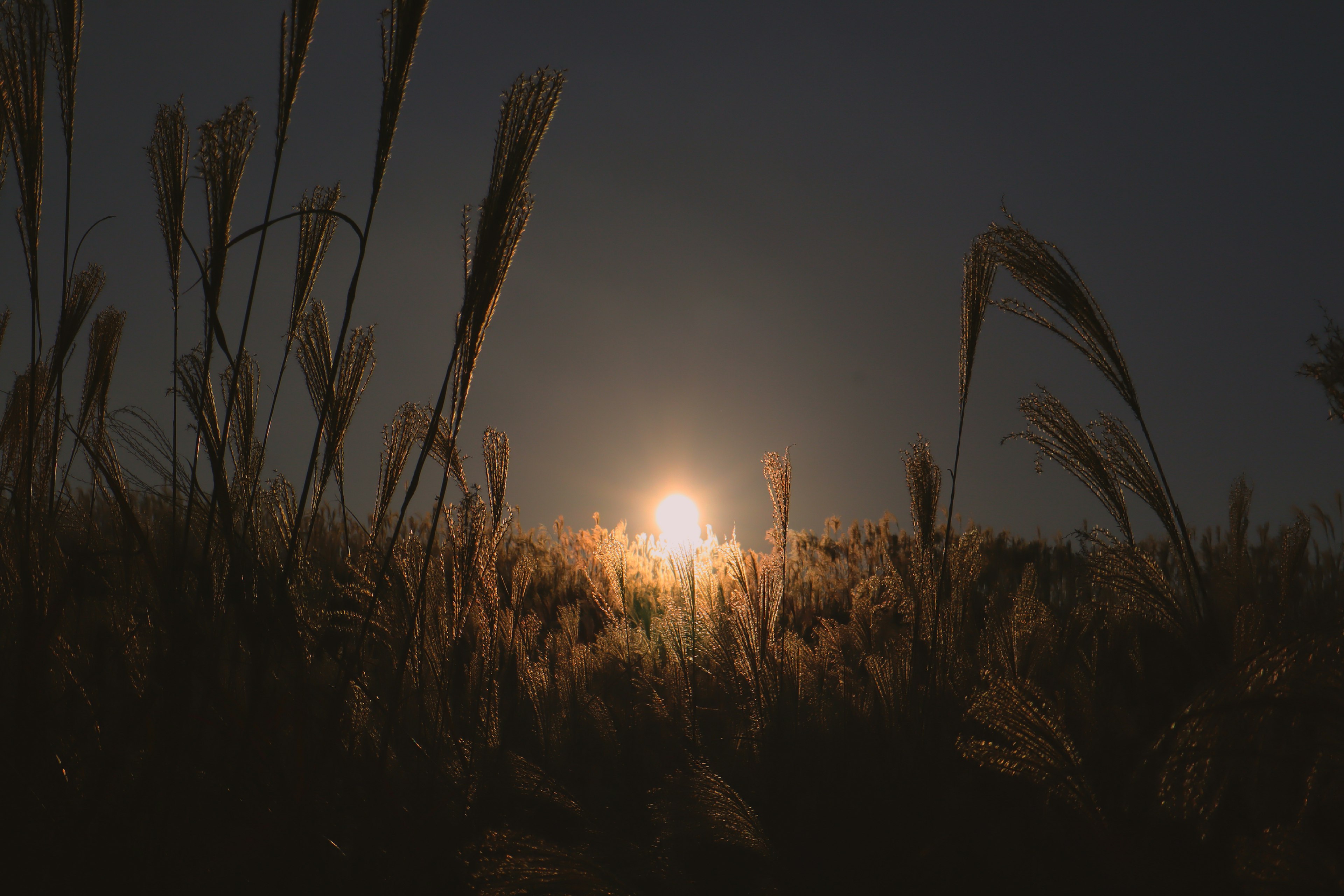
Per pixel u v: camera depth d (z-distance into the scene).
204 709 1.49
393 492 1.79
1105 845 1.50
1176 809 1.46
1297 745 1.43
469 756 1.83
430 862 1.48
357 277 1.48
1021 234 2.13
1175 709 1.88
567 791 1.85
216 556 1.53
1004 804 1.88
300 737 1.45
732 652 2.43
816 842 1.83
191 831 1.40
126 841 1.33
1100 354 2.11
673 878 1.62
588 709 2.54
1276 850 1.35
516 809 1.91
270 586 1.47
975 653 2.37
